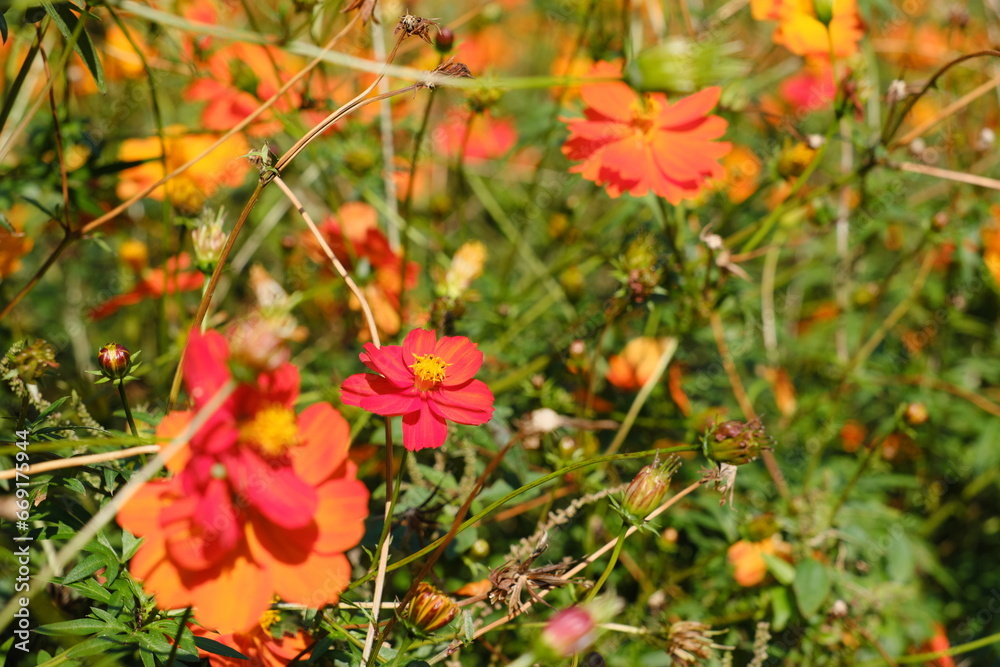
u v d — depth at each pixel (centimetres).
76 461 71
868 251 120
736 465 75
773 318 106
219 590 69
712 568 92
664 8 101
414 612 73
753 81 109
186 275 91
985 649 96
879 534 94
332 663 76
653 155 84
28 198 82
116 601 73
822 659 88
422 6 111
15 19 82
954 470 101
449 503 82
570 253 100
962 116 118
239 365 67
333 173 97
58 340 95
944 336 110
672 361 96
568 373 94
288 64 97
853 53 90
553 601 84
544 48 136
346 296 96
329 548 70
